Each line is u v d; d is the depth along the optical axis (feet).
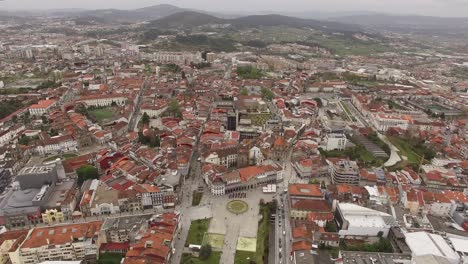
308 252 650.02
